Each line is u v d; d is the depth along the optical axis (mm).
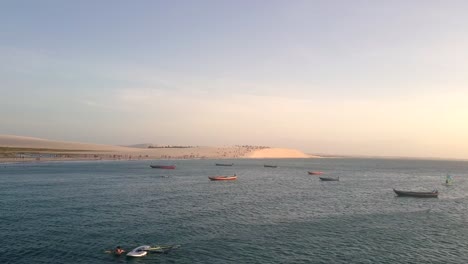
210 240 45062
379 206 72312
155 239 45000
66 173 128125
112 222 53188
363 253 41438
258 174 151500
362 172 181500
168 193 83875
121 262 37281
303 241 45500
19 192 80500
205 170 166750
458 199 85062
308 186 107000
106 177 117938
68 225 51031
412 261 39125
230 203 71500
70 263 36781
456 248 43781
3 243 42625
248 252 40938
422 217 61688
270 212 63031
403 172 189625
